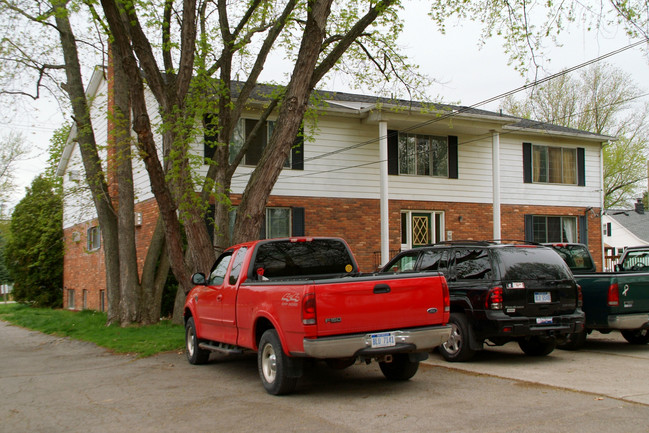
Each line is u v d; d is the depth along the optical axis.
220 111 12.09
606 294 9.38
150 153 9.58
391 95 15.54
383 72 14.84
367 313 6.42
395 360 7.45
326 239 8.48
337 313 6.27
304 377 7.84
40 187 29.11
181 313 14.48
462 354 8.77
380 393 6.78
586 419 5.39
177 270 10.55
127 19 10.13
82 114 14.87
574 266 11.79
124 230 14.62
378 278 6.54
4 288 40.72
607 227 24.66
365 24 11.66
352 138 19.31
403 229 20.30
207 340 9.14
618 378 7.38
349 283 6.38
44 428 5.65
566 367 8.29
